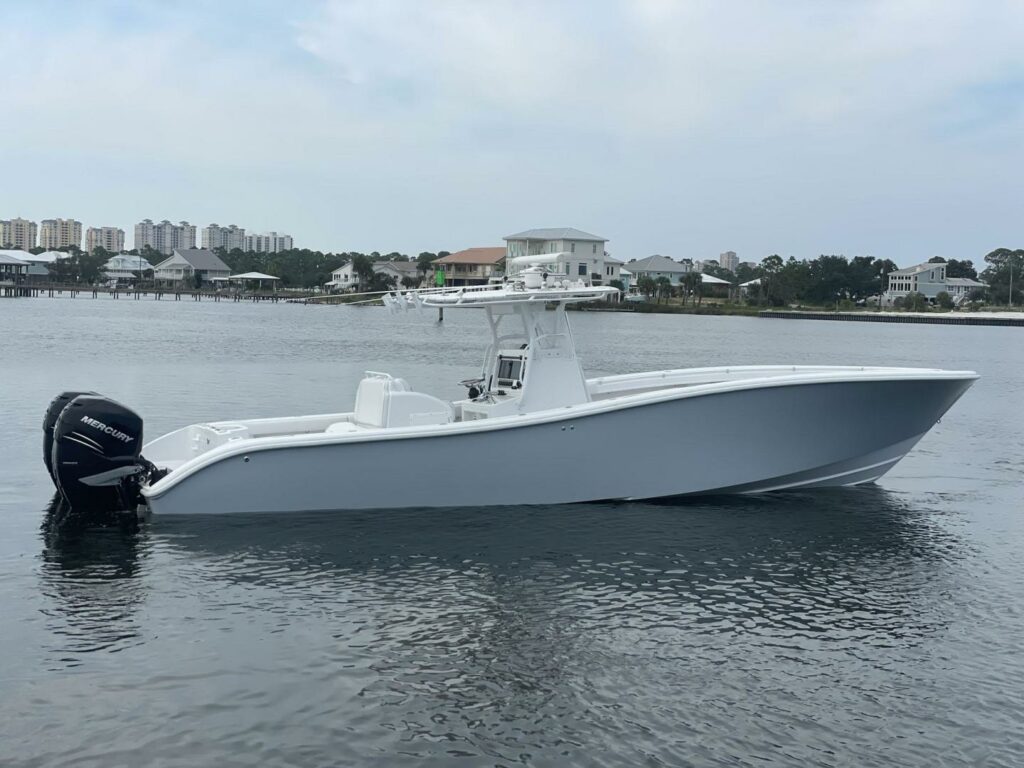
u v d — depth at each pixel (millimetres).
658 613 9078
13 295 126750
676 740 6789
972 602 9555
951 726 7051
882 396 13133
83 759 6348
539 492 12227
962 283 153875
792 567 10516
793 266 142375
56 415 12133
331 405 23406
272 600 9109
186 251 163250
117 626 8422
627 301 124938
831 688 7609
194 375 30391
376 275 128375
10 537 10852
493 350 13117
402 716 7016
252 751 6512
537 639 8398
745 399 12508
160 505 11477
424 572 9953
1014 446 19344
